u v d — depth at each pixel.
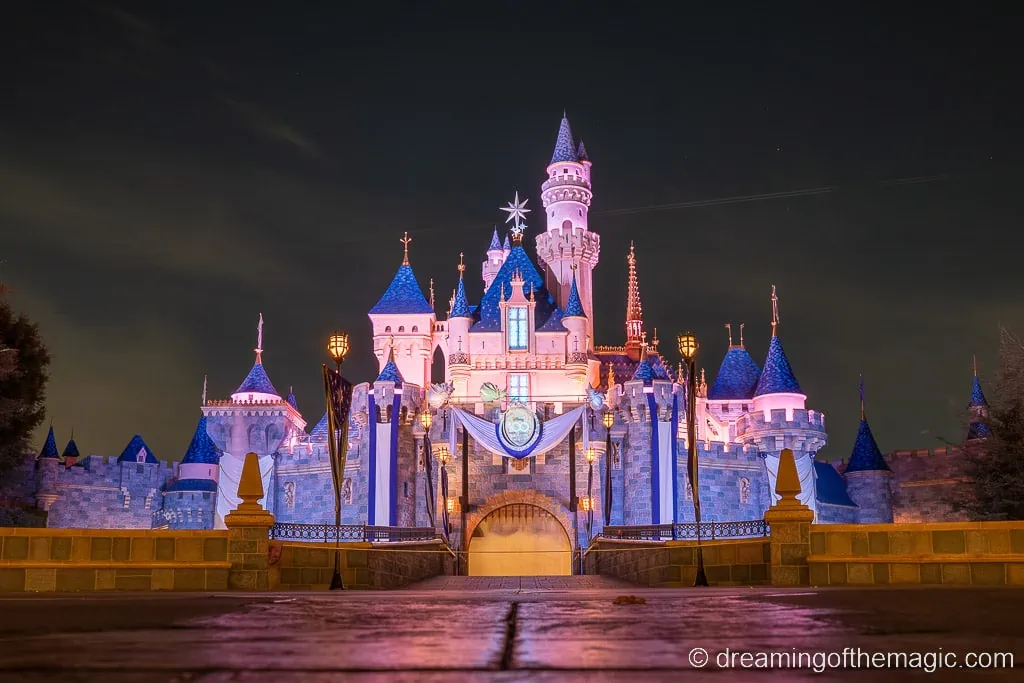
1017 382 52.59
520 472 65.50
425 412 63.81
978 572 19.16
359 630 10.12
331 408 27.52
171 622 10.93
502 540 64.88
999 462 50.69
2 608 12.75
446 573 52.12
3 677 7.11
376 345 81.06
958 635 9.40
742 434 78.19
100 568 19.80
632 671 7.44
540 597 15.51
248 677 7.17
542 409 67.12
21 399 50.09
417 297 82.31
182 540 20.52
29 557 19.53
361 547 29.69
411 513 66.38
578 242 93.69
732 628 10.16
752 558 24.42
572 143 96.75
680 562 28.09
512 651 8.48
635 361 95.00
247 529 20.66
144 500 77.00
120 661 7.90
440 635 9.66
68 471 73.00
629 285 99.06
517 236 84.75
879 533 20.20
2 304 52.66
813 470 74.81
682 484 68.19
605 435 65.69
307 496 72.06
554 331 77.06
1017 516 49.72
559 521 64.75
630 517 65.12
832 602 13.34
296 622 10.95
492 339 76.81
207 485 77.31
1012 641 8.93
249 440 82.94
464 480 65.06
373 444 66.19
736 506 71.50
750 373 89.50
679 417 69.38
